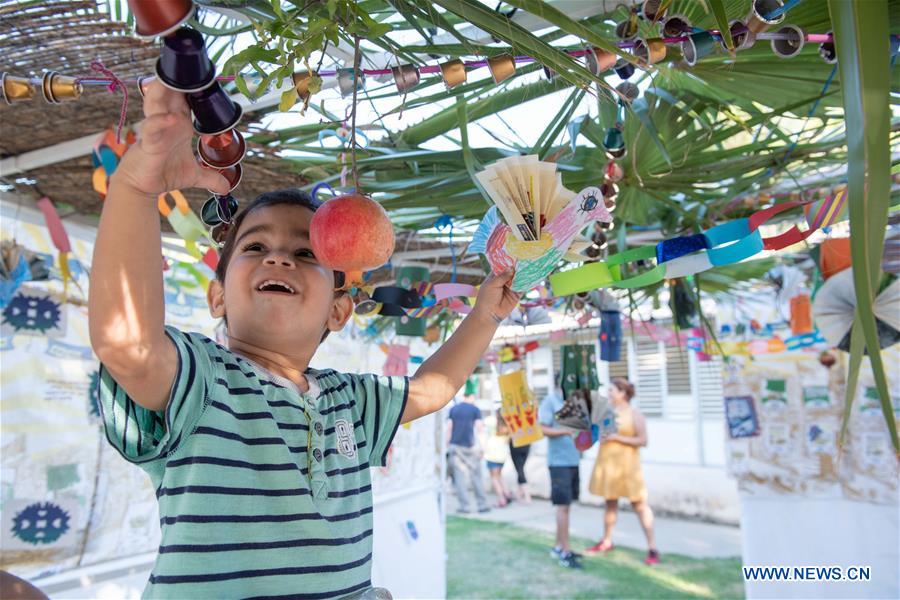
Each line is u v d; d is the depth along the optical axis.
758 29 0.81
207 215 0.88
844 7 0.39
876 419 2.95
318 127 1.31
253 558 0.75
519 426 2.78
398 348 2.69
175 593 0.70
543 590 4.28
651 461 6.77
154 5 0.48
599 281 1.25
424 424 3.60
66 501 1.83
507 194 0.85
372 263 0.70
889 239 1.73
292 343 0.90
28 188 1.63
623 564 4.88
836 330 2.05
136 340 0.66
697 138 1.38
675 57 0.98
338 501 0.87
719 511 6.27
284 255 0.87
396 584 3.09
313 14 0.71
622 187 1.57
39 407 1.78
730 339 3.24
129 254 0.64
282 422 0.84
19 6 0.91
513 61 0.85
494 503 7.70
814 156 1.56
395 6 0.77
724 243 1.19
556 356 7.09
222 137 0.63
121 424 0.72
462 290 1.51
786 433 3.11
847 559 2.91
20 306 1.76
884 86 0.38
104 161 1.32
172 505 0.74
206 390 0.77
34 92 0.85
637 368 6.94
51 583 1.78
